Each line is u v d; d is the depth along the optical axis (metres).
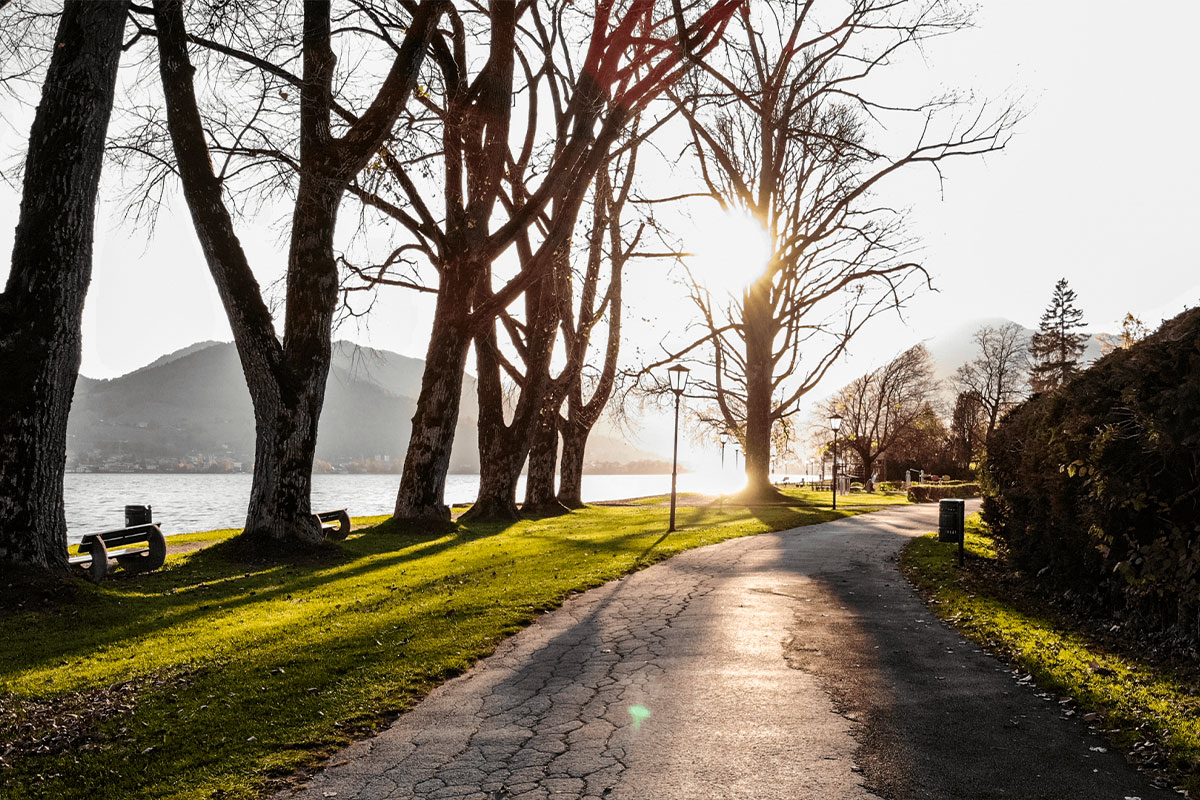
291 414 16.16
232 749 5.69
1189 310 8.91
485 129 21.98
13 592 10.75
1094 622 9.08
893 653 8.11
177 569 14.55
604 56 20.88
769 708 6.35
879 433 79.75
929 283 34.06
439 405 21.06
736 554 16.38
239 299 15.71
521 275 21.02
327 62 16.58
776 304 38.12
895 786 4.85
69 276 11.66
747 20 33.91
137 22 15.41
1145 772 5.04
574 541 19.20
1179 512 7.48
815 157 35.66
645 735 5.78
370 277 22.70
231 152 15.97
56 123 11.63
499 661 7.96
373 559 16.28
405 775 5.16
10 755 5.84
